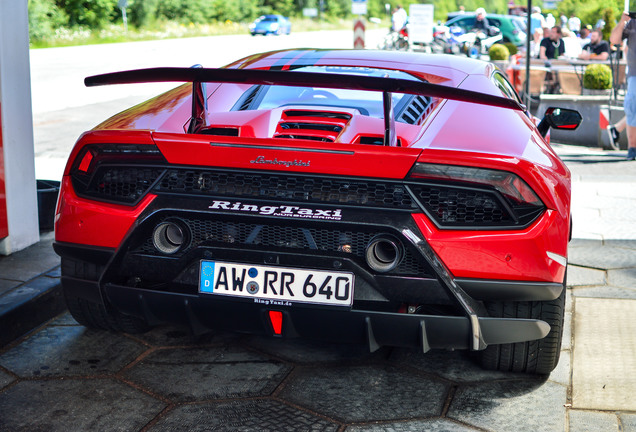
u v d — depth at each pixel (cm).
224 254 261
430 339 258
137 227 263
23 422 261
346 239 255
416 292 252
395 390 292
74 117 1077
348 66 334
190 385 292
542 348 287
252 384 294
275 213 251
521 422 269
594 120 1050
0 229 406
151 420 264
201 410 272
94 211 272
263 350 327
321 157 248
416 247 246
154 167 263
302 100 310
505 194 248
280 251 257
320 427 262
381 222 247
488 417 272
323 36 5028
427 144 263
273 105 308
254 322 267
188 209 257
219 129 282
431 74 326
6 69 400
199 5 5384
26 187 425
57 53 2895
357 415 272
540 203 253
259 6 6412
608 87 1216
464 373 307
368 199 251
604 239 517
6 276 376
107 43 4000
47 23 3781
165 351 323
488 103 226
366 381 299
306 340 338
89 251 275
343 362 317
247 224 261
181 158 258
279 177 255
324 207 250
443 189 249
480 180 246
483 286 252
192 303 267
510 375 306
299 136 273
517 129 289
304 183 254
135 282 283
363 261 255
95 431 256
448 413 274
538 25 2069
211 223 264
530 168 251
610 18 1805
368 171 247
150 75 248
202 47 3531
